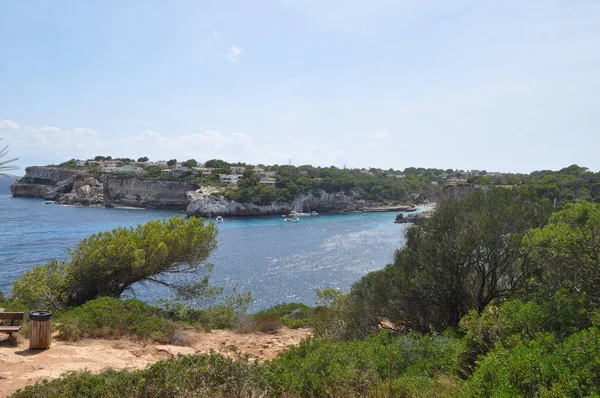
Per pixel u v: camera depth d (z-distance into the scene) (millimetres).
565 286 7914
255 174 151125
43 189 161625
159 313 15641
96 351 9875
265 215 122688
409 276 12523
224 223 100312
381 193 152125
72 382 6309
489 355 5828
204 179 137875
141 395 6035
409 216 100250
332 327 13781
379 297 12672
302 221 106312
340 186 144125
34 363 8359
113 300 13766
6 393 6598
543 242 8633
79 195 139750
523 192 13625
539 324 6855
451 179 190875
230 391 6367
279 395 6668
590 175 86562
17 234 70625
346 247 63969
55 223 86688
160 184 130375
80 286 17484
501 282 12398
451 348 8234
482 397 5195
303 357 9133
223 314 17516
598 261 7688
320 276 45188
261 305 34625
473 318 7723
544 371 4816
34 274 16172
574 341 5250
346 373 6910
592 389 4336
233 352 11836
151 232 19047
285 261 53031
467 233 12141
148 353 10305
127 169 161250
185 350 11195
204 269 21484
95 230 76062
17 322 10867
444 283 11898
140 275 18531
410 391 6281
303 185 134750
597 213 7883
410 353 8516
